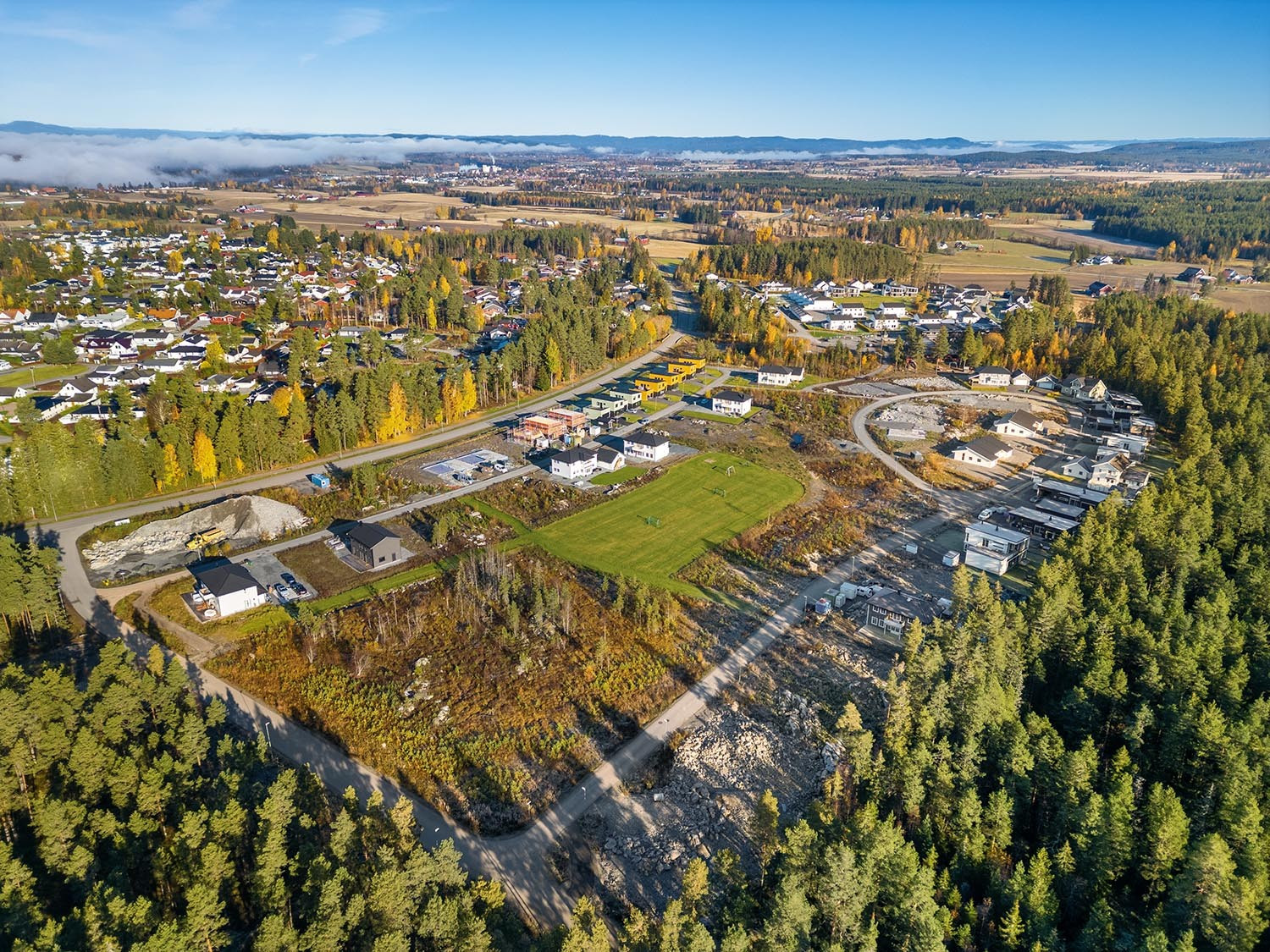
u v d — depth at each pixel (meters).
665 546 107.75
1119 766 62.91
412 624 87.62
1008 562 102.88
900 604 91.88
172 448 116.06
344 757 70.50
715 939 51.53
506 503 118.19
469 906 49.34
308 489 119.88
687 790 68.25
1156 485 114.31
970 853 56.22
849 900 49.56
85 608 89.38
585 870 60.16
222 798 58.25
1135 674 76.06
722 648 87.25
